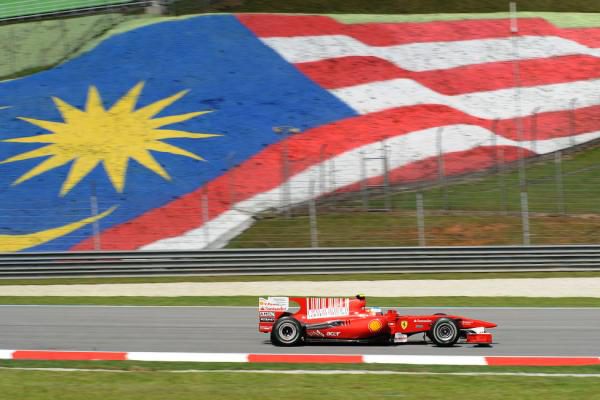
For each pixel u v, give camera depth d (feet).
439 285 166.20
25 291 163.63
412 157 240.12
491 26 315.99
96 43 297.74
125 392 75.10
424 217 205.57
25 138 244.42
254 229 203.00
